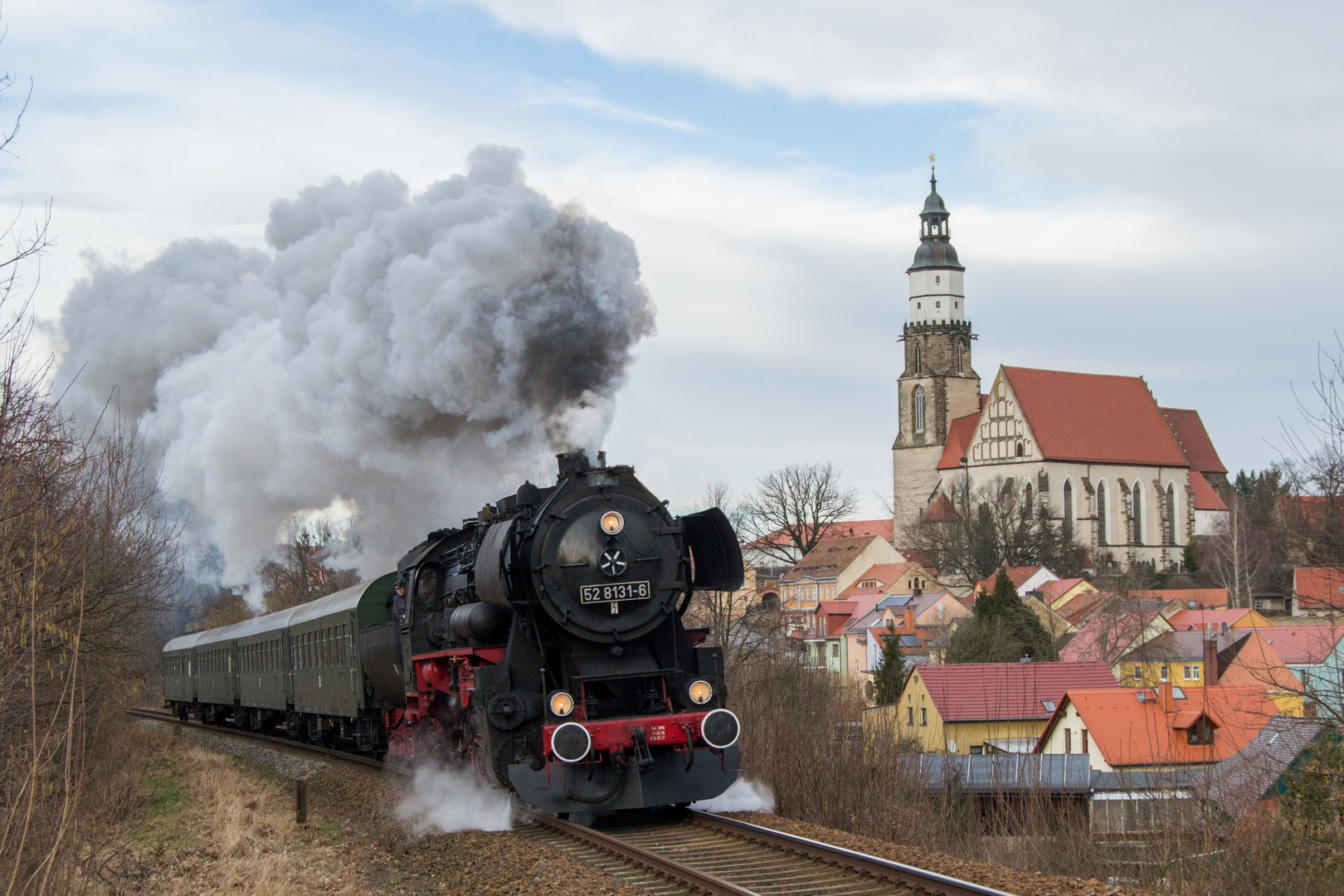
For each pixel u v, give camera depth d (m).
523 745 12.01
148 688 47.66
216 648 32.25
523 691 12.20
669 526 12.77
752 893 8.58
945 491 104.19
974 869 9.59
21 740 9.85
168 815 15.91
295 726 26.00
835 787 16.03
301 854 12.71
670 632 12.71
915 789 17.50
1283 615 66.88
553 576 12.12
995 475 98.69
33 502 10.21
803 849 10.20
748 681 27.97
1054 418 97.94
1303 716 14.38
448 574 15.57
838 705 26.11
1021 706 36.75
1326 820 13.30
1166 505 100.69
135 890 10.95
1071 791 17.80
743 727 17.58
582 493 12.55
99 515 15.20
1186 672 45.94
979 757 20.55
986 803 18.44
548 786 11.62
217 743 27.84
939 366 109.06
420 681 15.55
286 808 16.41
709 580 13.48
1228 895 12.99
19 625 9.41
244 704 28.89
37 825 9.01
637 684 12.47
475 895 10.04
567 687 12.23
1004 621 50.22
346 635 19.67
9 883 8.21
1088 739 29.28
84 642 15.09
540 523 12.27
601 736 11.55
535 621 12.29
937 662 54.09
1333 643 14.67
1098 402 100.56
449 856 11.55
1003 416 98.62
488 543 13.09
